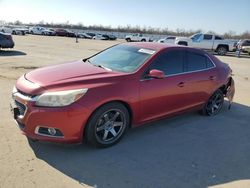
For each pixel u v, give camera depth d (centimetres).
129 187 364
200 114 660
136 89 473
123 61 521
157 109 519
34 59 1466
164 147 482
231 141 527
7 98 677
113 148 464
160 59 524
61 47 2548
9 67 1138
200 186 378
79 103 411
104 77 452
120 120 470
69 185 360
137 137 512
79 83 428
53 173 382
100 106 433
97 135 443
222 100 684
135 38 5256
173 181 384
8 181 357
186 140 517
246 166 439
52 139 412
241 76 1330
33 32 6219
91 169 398
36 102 407
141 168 411
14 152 425
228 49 2864
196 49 611
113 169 402
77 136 421
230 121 635
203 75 604
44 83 423
